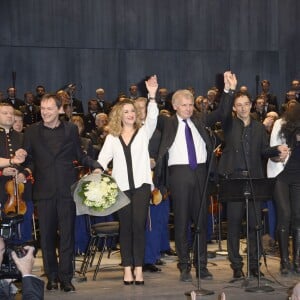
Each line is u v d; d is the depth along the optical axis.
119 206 6.44
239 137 6.83
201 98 13.21
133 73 17.56
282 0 18.44
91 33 17.23
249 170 6.74
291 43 18.48
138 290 6.40
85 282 6.93
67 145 6.42
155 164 6.79
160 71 17.73
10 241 4.97
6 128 7.27
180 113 6.73
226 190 6.40
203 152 6.78
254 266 6.86
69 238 6.39
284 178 7.05
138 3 17.56
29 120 13.98
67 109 9.51
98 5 17.27
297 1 18.52
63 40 17.03
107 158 6.66
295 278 6.91
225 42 18.14
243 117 6.88
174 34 17.83
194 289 6.38
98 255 8.82
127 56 17.50
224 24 18.11
